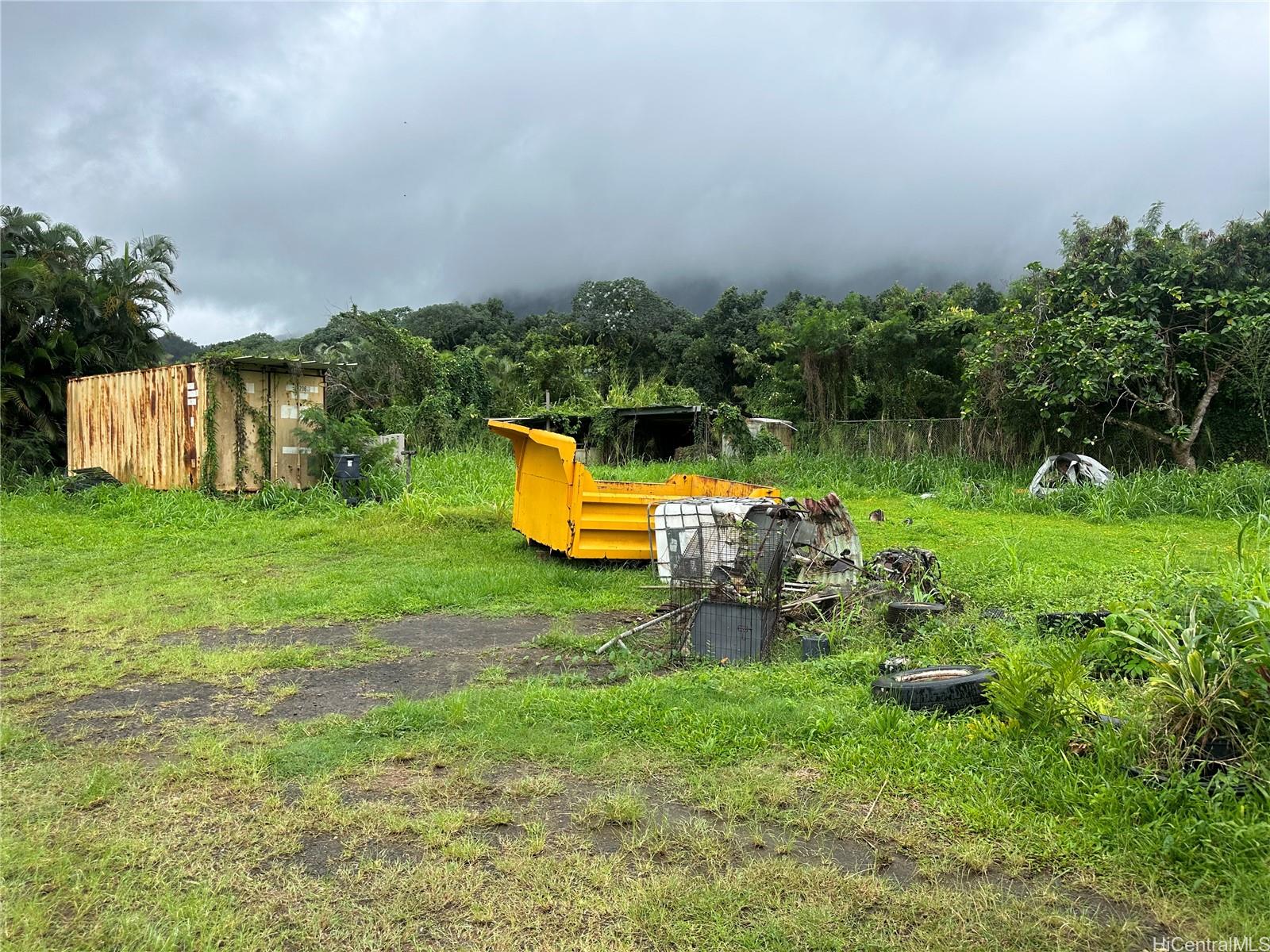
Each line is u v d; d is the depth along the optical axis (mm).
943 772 3867
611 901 2951
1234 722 3611
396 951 2699
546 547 10547
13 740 4414
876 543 11555
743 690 5086
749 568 6605
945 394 26594
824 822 3492
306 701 5133
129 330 21609
